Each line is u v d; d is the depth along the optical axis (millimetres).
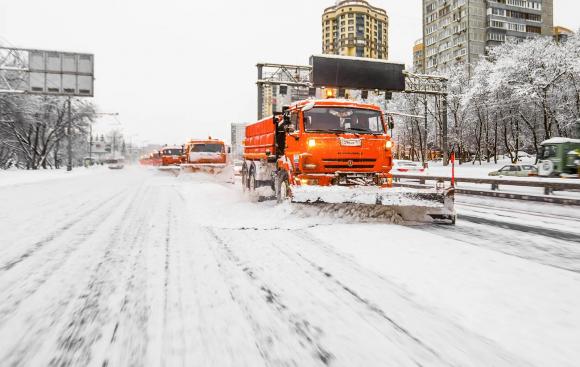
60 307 2871
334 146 7195
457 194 13555
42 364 2053
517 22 78000
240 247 4816
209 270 3824
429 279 3568
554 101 38438
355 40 131875
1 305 2912
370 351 2217
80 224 6664
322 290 3258
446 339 2381
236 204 9539
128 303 2949
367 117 7812
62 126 43125
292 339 2361
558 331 2510
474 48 76375
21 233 5836
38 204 9836
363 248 4789
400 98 56688
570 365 2092
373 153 7457
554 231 6207
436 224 6895
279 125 8875
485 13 76938
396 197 6492
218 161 20641
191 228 6180
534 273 3781
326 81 22812
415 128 56406
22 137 43469
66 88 23469
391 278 3596
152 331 2463
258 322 2609
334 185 7086
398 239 5348
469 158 58656
